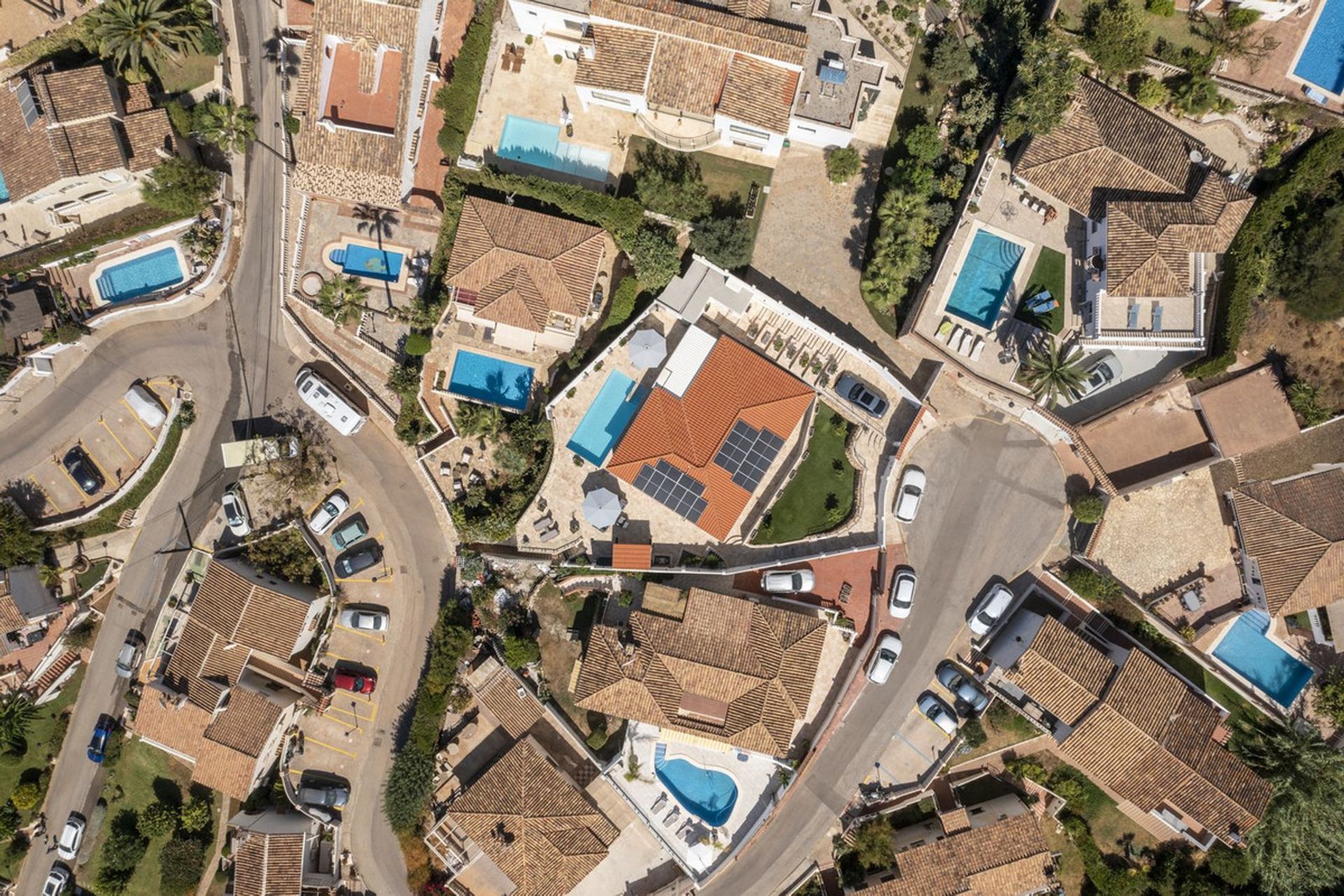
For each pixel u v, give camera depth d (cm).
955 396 5412
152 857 5688
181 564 5688
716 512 5122
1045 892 5312
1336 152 4806
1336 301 4900
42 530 5609
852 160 5150
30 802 5603
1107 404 5316
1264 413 5125
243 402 5644
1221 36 4938
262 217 5584
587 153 5409
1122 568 5375
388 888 5591
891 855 5331
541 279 5109
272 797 5619
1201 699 5091
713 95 4931
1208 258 4888
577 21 4997
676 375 5162
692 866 5341
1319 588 5050
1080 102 4834
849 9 5262
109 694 5725
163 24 5209
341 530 5531
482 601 5447
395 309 5509
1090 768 5041
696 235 5138
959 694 5344
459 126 5238
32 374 5612
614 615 5428
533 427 5353
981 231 5225
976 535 5428
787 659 5053
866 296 5266
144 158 5262
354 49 5028
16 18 5303
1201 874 5238
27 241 5541
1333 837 4922
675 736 5159
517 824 5141
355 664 5603
